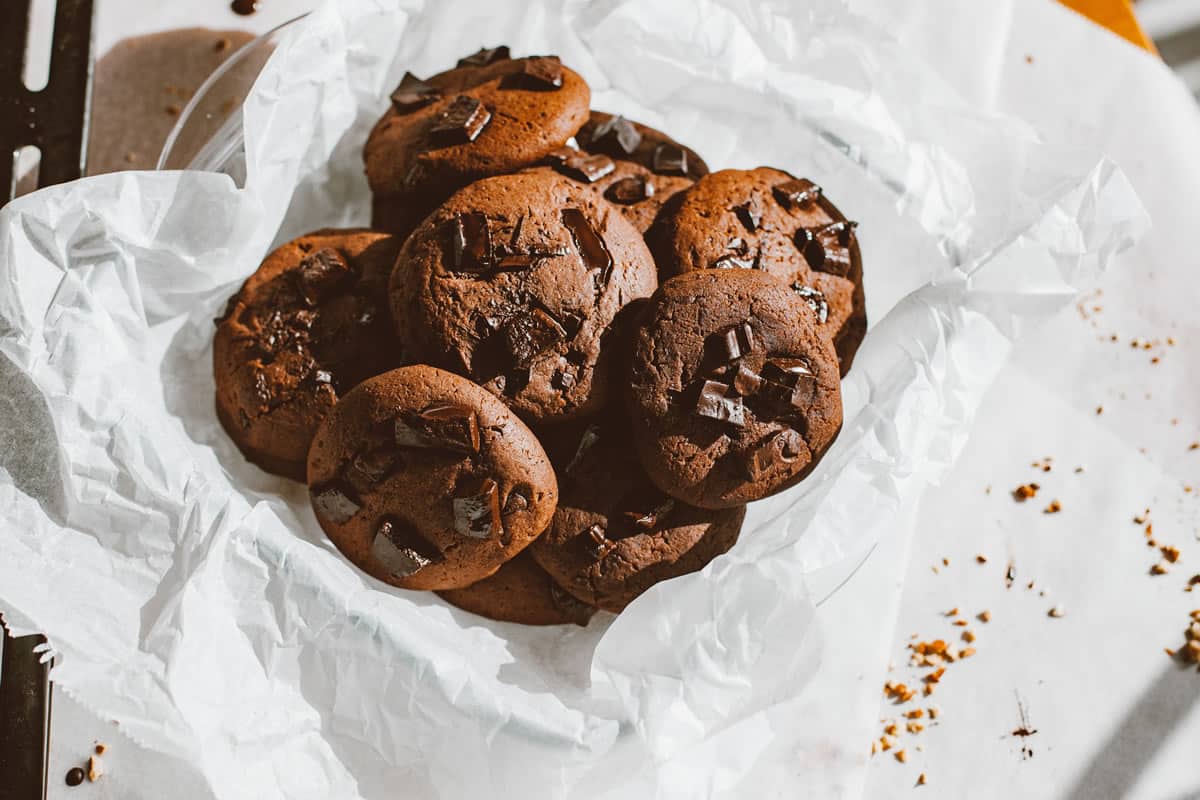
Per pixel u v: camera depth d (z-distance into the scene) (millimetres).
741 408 430
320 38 450
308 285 455
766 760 462
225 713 408
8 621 401
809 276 463
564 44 493
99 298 430
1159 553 500
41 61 500
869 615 479
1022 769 473
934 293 447
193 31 524
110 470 417
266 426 453
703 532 445
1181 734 478
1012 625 489
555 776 422
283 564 416
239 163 449
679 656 414
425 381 426
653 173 479
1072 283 451
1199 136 550
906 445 435
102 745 442
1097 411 517
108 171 506
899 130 479
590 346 437
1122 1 579
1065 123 545
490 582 446
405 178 459
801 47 479
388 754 424
